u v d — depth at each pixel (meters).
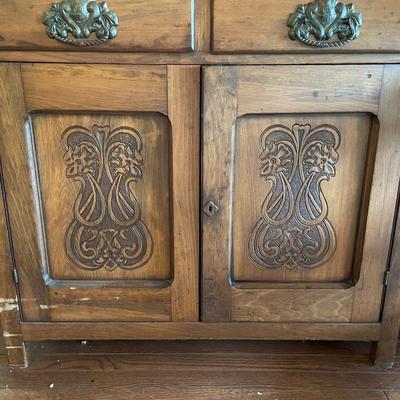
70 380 1.08
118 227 1.01
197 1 0.84
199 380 1.08
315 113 0.92
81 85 0.89
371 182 0.95
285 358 1.15
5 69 0.88
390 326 1.07
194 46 0.87
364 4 0.83
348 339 1.08
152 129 0.94
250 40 0.85
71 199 0.99
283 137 0.94
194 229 0.99
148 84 0.89
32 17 0.84
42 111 0.92
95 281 1.05
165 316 1.07
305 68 0.88
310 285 1.04
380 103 0.90
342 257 1.03
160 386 1.06
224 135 0.92
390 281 1.03
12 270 1.02
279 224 1.00
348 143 0.94
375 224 0.98
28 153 0.94
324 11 0.82
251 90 0.89
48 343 1.21
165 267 1.04
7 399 1.02
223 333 1.08
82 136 0.94
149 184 0.98
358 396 1.03
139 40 0.85
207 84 0.89
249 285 1.04
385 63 0.87
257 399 1.02
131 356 1.16
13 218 0.99
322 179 0.97
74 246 1.03
